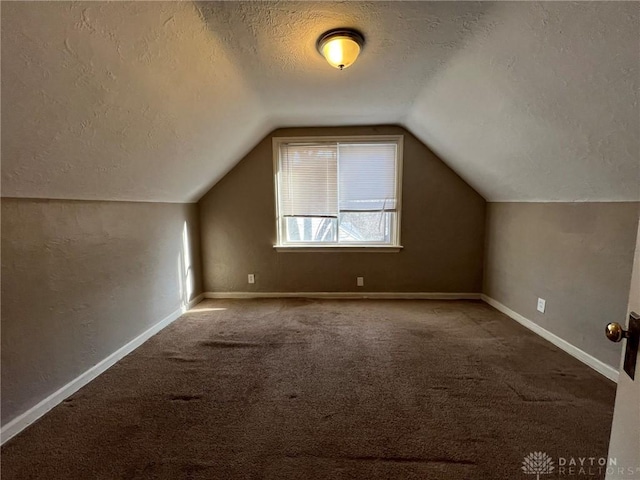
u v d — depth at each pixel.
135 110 1.65
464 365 2.12
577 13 1.17
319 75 2.16
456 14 1.48
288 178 3.63
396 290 3.70
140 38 1.33
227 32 1.60
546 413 1.62
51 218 1.72
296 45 1.77
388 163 3.55
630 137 1.46
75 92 1.30
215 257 3.73
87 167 1.73
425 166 3.50
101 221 2.11
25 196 1.57
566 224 2.31
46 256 1.69
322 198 3.63
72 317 1.86
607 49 1.21
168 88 1.70
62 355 1.79
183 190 3.05
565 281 2.32
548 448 1.39
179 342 2.54
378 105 2.75
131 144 1.86
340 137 3.47
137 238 2.51
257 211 3.66
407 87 2.36
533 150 2.08
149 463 1.33
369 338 2.58
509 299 3.08
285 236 3.73
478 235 3.56
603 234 1.99
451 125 2.63
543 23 1.30
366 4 1.43
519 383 1.90
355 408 1.68
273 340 2.56
